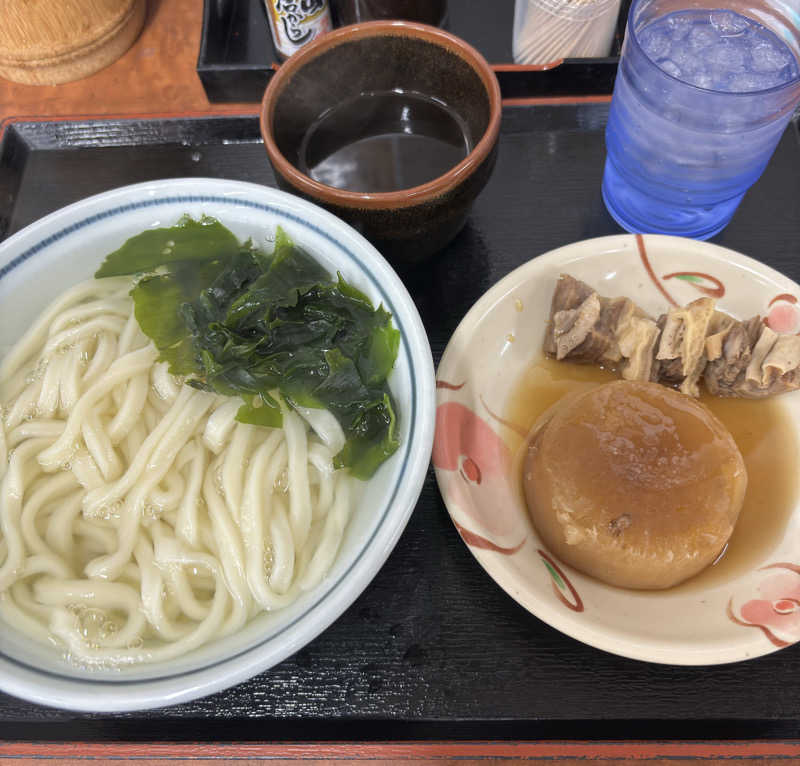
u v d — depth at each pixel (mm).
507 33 450
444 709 283
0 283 306
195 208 320
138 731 290
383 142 373
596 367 354
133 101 468
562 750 281
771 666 284
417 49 350
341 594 243
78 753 286
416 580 304
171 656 265
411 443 267
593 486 289
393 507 256
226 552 285
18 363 317
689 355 325
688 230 378
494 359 342
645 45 346
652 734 285
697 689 282
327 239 306
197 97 466
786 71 337
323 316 312
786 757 281
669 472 290
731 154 327
